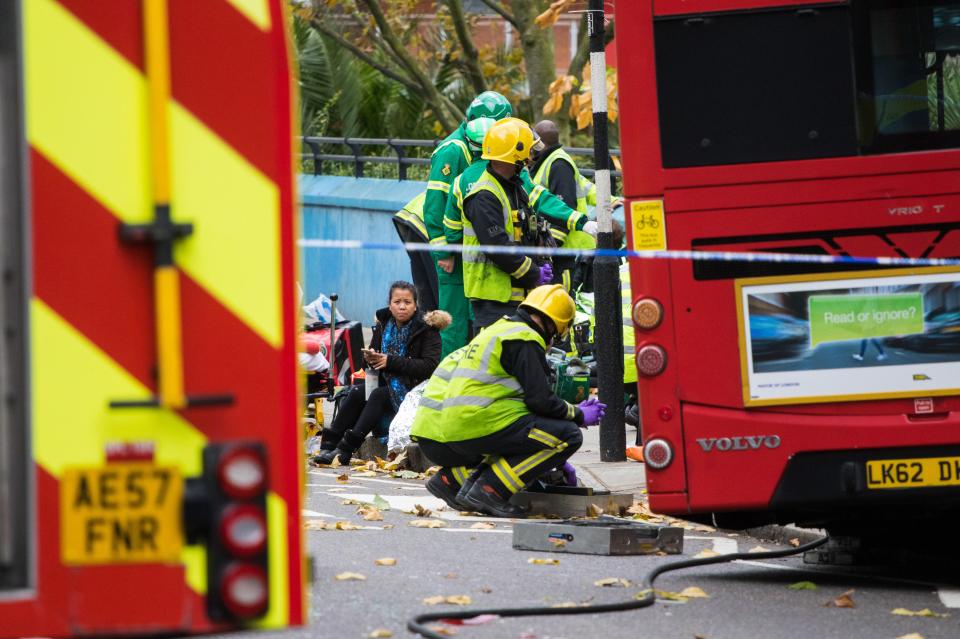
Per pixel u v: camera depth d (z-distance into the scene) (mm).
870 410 22203
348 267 66000
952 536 25438
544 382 29047
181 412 11375
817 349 22219
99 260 11242
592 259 42688
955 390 22062
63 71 11211
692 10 22328
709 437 22391
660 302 22469
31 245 11188
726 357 22375
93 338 11250
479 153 38844
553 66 71312
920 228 22062
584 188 41688
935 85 22109
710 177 22281
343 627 19469
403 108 77500
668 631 19828
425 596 21750
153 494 11320
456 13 73812
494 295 35250
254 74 11445
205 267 11383
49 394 11219
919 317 22109
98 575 11297
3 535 11195
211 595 11406
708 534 29078
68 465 11250
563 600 21766
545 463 29359
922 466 22109
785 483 22281
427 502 31406
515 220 35156
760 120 22266
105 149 11234
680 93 22344
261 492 11430
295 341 11484
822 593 22703
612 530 25594
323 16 76375
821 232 22188
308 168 71938
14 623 11203
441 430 29594
